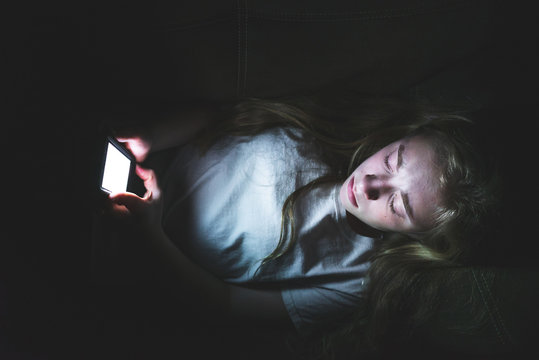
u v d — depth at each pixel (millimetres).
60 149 831
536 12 914
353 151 995
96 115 868
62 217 837
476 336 914
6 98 810
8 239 809
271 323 969
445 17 890
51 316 807
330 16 847
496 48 984
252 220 914
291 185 931
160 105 980
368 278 940
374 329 941
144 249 841
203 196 924
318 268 937
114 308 891
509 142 833
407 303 938
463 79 1009
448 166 789
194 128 967
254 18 832
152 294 928
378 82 1010
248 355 925
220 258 941
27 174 821
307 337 980
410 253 941
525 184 815
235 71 924
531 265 897
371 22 868
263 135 957
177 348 892
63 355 781
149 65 883
